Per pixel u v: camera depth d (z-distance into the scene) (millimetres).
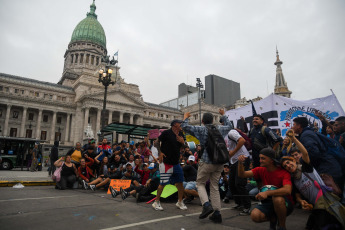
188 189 7320
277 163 4215
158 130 14117
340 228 3889
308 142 4773
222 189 8578
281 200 3861
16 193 7902
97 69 73125
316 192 4125
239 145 5309
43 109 59000
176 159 5902
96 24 97375
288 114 9805
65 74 78750
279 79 64688
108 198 7633
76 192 8930
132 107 65188
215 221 4781
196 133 5137
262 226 4520
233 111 11727
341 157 4770
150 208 6105
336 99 9047
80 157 11281
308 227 4402
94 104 59281
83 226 4215
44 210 5398
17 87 58312
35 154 22938
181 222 4691
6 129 53656
